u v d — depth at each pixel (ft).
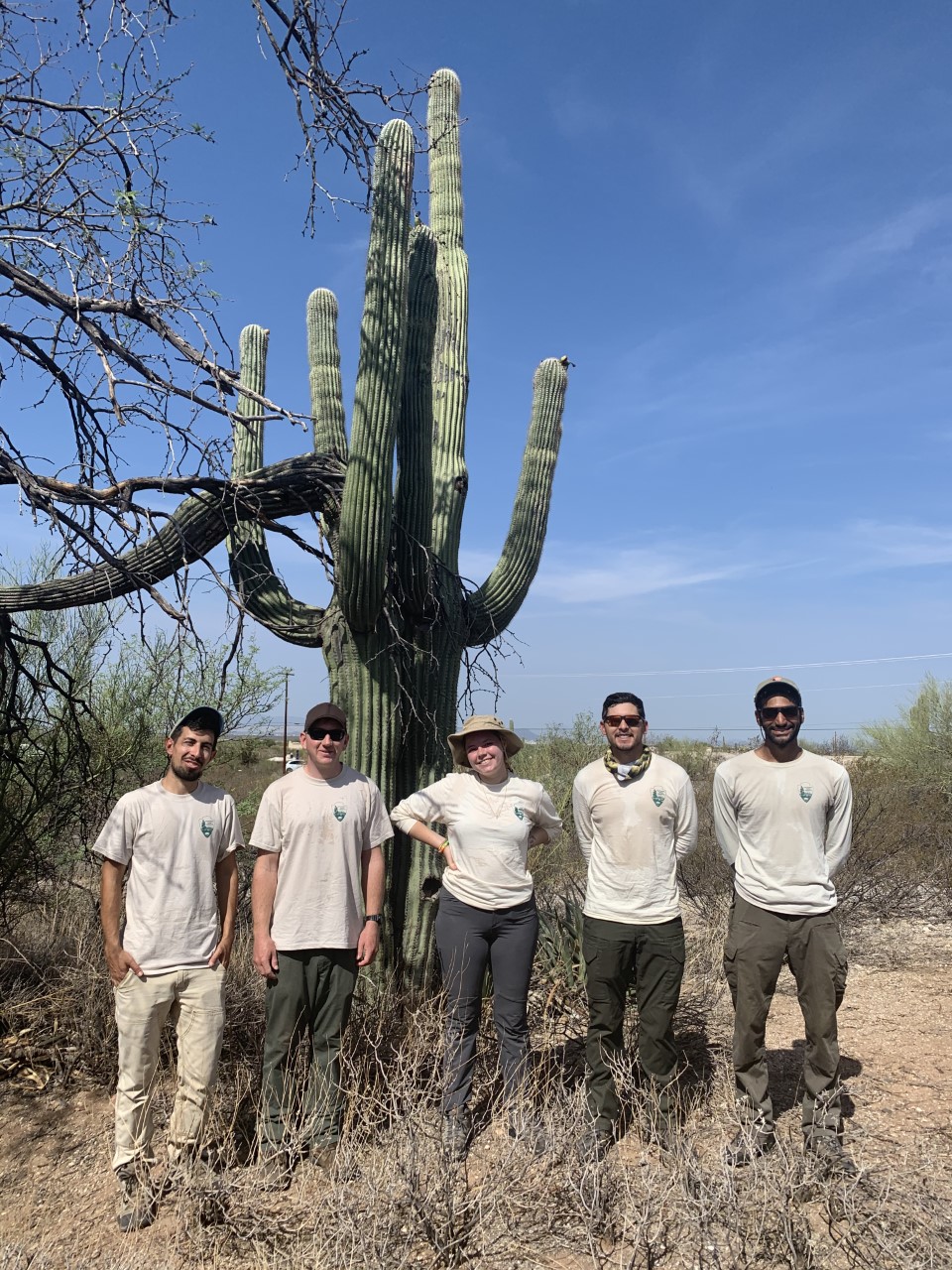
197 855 11.48
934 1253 8.55
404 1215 9.45
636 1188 10.07
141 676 23.66
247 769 37.22
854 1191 9.43
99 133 12.73
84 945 16.80
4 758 18.07
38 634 21.90
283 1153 11.03
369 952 12.23
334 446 19.49
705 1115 12.96
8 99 12.74
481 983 12.76
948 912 25.08
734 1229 9.02
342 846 12.10
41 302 13.12
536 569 19.97
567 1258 9.47
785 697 11.91
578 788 12.73
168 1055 14.43
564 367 20.56
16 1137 12.46
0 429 12.88
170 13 12.67
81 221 12.95
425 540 17.22
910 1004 18.21
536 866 24.98
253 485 15.96
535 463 20.18
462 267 20.51
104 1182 11.40
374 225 15.56
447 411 19.80
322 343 20.75
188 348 13.25
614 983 12.20
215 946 11.66
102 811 21.33
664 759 12.59
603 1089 12.25
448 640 17.80
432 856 16.24
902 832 30.91
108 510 12.84
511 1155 10.16
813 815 11.81
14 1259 9.36
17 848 18.79
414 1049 12.80
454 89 20.88
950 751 37.24
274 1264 9.26
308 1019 12.18
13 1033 15.40
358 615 15.93
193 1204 9.98
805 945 11.69
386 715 16.39
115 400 11.69
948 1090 13.87
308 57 12.89
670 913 12.13
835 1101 11.69
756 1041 12.07
